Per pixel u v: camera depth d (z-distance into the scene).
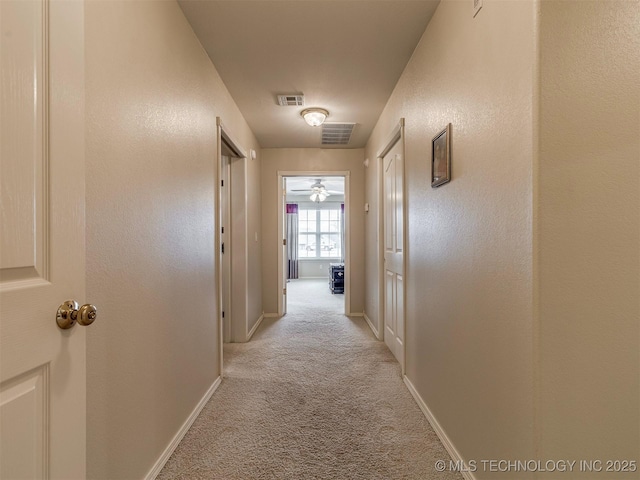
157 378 1.46
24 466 0.67
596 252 0.98
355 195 4.45
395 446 1.65
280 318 4.36
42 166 0.72
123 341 1.21
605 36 0.97
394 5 1.73
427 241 1.89
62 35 0.77
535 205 0.98
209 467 1.50
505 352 1.14
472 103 1.35
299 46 2.10
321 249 9.16
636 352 0.98
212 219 2.26
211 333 2.21
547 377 0.98
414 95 2.15
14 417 0.65
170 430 1.59
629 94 0.98
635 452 0.98
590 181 0.97
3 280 0.64
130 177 1.26
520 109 1.04
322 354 2.98
